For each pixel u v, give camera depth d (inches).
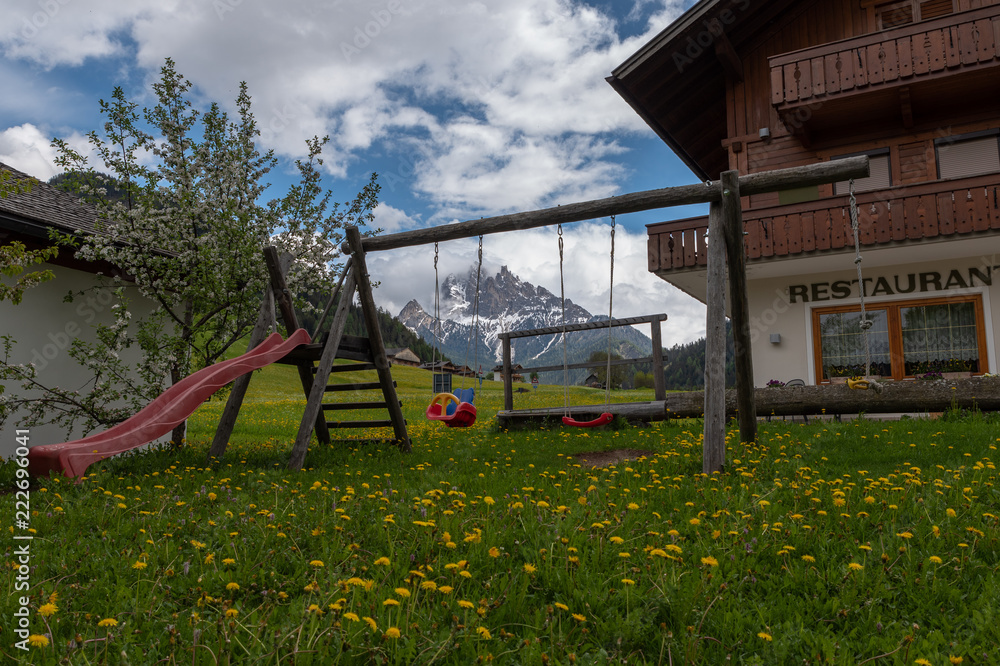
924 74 523.2
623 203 280.5
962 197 478.9
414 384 2741.1
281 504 169.9
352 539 132.1
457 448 353.1
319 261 457.7
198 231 429.4
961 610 99.7
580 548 124.8
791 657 85.6
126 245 409.1
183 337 419.2
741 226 268.2
